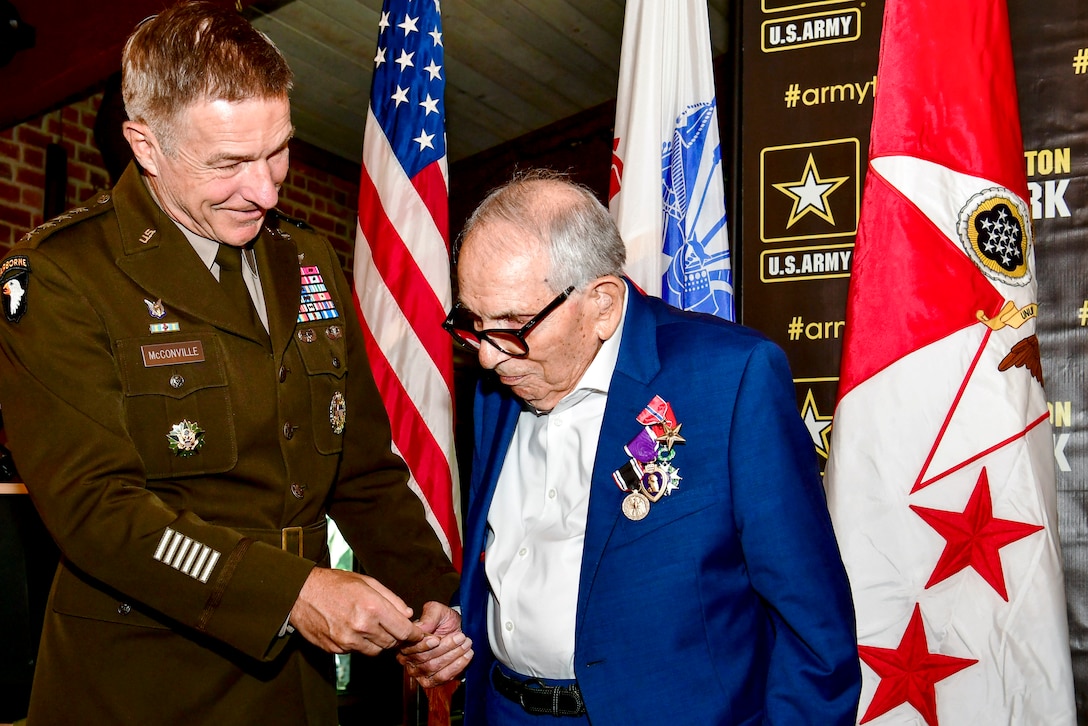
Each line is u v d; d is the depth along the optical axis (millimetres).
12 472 2438
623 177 2498
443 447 2648
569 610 1300
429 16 2826
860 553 1995
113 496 1313
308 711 1532
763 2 2553
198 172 1334
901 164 2066
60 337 1343
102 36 3357
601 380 1374
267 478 1478
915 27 2090
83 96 4328
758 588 1251
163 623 1394
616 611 1257
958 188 2035
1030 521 1927
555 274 1272
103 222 1475
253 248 1583
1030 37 2316
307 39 4242
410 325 2680
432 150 2758
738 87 2566
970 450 1963
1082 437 2238
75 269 1385
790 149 2510
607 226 1342
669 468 1276
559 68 4484
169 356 1418
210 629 1309
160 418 1402
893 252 2049
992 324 1994
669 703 1225
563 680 1312
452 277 3297
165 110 1301
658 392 1317
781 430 1257
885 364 2027
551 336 1285
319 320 1624
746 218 2537
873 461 2010
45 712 1389
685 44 2555
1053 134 2291
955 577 1948
